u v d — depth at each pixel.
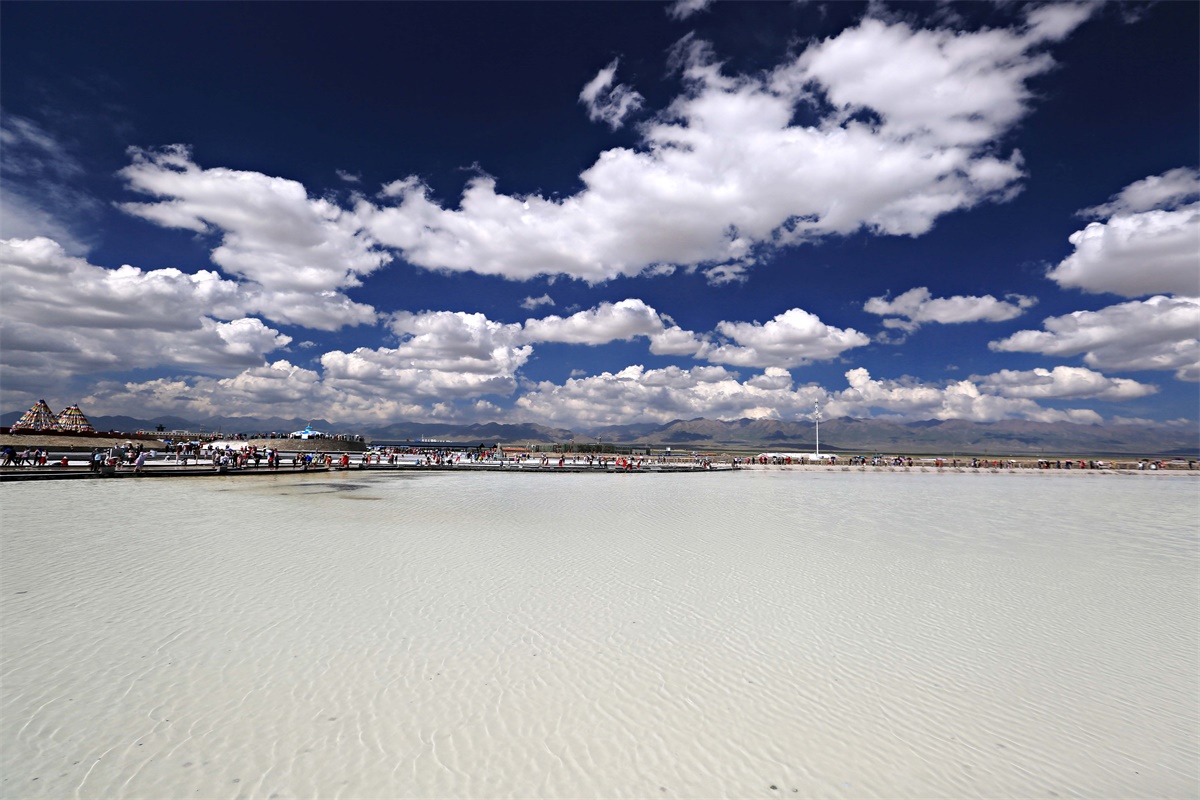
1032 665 8.04
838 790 5.12
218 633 8.52
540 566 13.70
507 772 5.26
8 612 9.24
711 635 9.04
